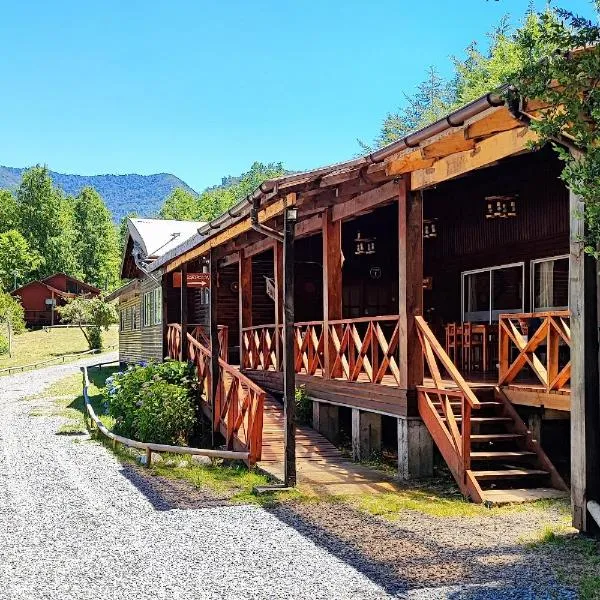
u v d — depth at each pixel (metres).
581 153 5.29
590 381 5.82
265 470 9.14
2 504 8.49
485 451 7.93
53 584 5.37
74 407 20.44
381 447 9.98
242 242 12.76
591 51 4.74
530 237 10.73
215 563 5.70
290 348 8.42
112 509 7.93
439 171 8.12
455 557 5.48
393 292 14.96
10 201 78.81
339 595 4.82
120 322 30.06
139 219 24.47
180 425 12.43
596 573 4.96
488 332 11.13
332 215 11.03
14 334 50.47
